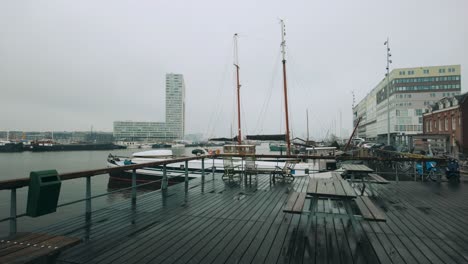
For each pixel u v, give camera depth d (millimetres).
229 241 3264
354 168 6402
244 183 7629
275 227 3795
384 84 63656
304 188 6840
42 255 1722
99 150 90562
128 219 4191
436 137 14688
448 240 3266
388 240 3256
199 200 5508
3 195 17281
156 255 2867
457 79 53969
